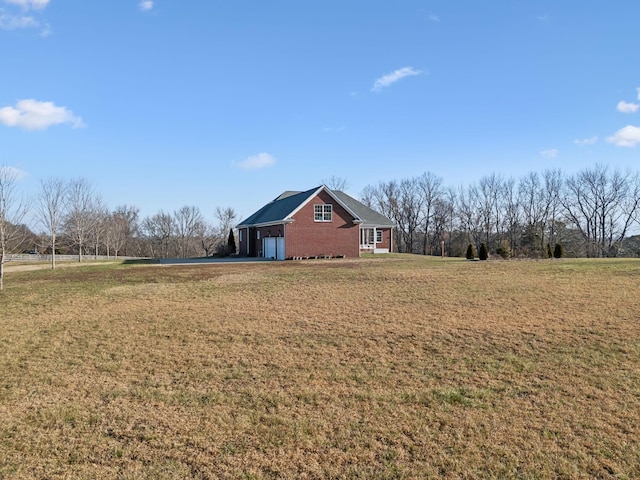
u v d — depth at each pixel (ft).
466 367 21.33
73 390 19.16
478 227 191.52
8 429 15.56
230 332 28.17
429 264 73.05
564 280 46.44
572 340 24.85
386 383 19.53
